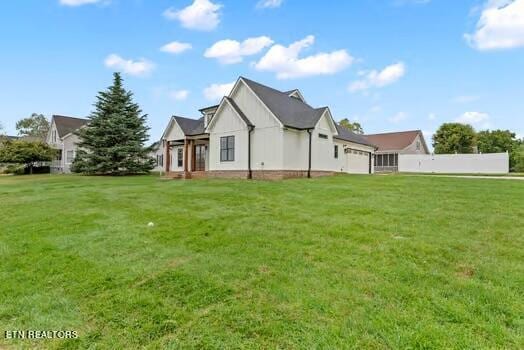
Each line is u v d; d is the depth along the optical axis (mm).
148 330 2834
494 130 42250
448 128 40312
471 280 3572
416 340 2525
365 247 4711
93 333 2824
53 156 35000
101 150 26469
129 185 14719
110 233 5859
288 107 19297
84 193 11547
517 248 4535
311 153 17453
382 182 12977
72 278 3949
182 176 21500
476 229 5461
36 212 8062
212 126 19500
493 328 2670
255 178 17484
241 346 2562
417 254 4367
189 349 2561
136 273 4020
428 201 8062
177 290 3553
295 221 6344
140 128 27953
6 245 5324
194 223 6410
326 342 2547
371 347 2477
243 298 3326
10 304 3361
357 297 3254
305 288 3480
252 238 5297
